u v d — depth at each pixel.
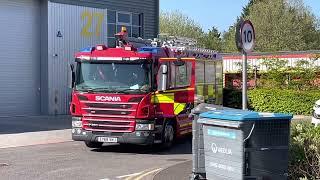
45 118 22.67
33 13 23.91
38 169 11.05
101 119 13.50
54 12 24.03
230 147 6.94
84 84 13.72
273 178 6.92
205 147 7.40
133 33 28.67
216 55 20.14
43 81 24.02
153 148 14.66
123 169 11.17
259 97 27.55
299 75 30.20
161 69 13.84
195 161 8.07
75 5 24.98
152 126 13.45
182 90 15.34
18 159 12.45
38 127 19.27
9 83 23.08
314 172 7.64
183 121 15.48
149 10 29.55
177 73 14.94
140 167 11.47
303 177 7.64
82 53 13.89
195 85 17.00
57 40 24.16
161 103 13.89
